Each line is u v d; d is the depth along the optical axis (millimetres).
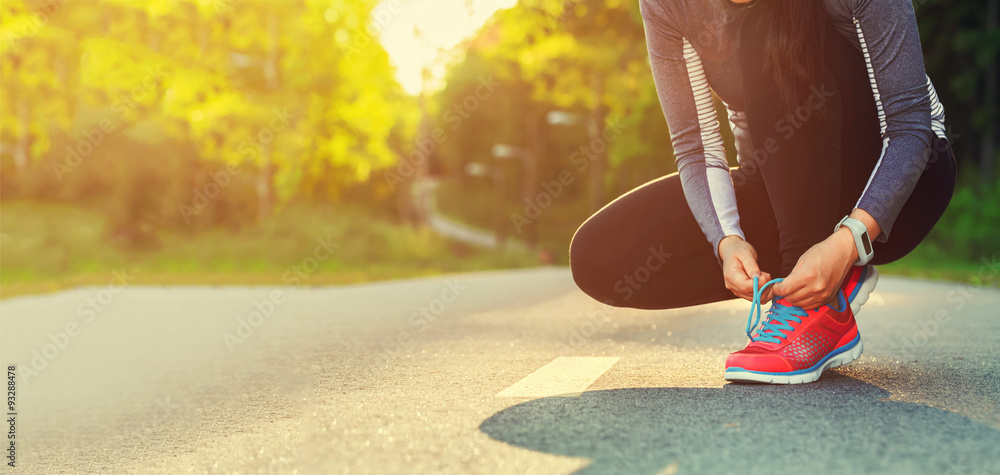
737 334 3293
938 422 1440
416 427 1555
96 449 1820
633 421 1514
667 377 2115
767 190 2023
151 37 20906
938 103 2090
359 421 1650
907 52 1887
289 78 21719
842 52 1946
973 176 24297
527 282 11102
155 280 12188
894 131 1926
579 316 4582
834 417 1494
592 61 27031
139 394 2631
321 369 2588
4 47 20453
